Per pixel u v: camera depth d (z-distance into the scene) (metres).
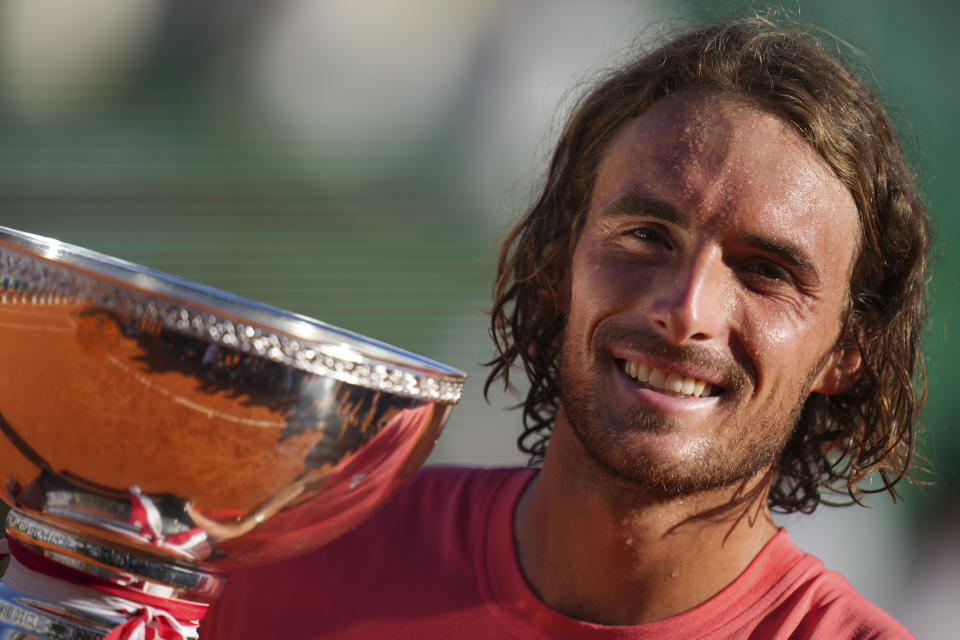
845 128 5.15
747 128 4.91
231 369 3.56
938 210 16.16
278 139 17.16
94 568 3.86
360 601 5.54
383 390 3.83
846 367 5.69
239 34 17.22
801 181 4.88
